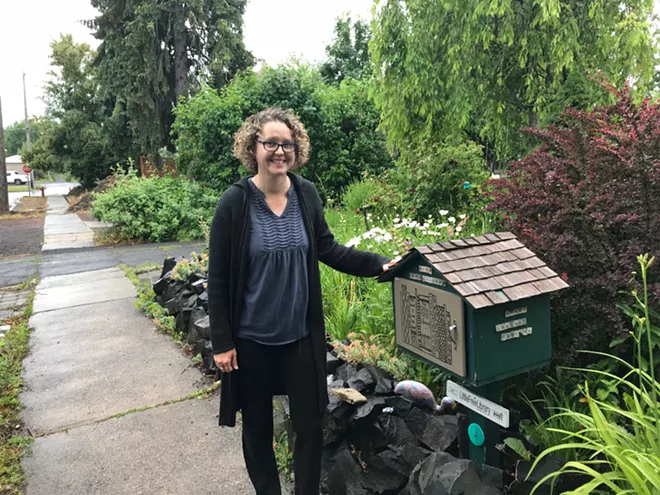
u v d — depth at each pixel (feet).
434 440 7.38
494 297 5.56
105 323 17.01
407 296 6.66
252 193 6.44
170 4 65.72
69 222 51.78
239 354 6.53
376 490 7.08
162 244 35.63
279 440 8.89
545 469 5.89
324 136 38.45
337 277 13.62
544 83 21.40
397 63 22.63
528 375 7.79
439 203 20.44
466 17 20.02
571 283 7.61
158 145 68.49
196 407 10.75
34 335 16.05
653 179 7.50
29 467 8.79
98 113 84.94
